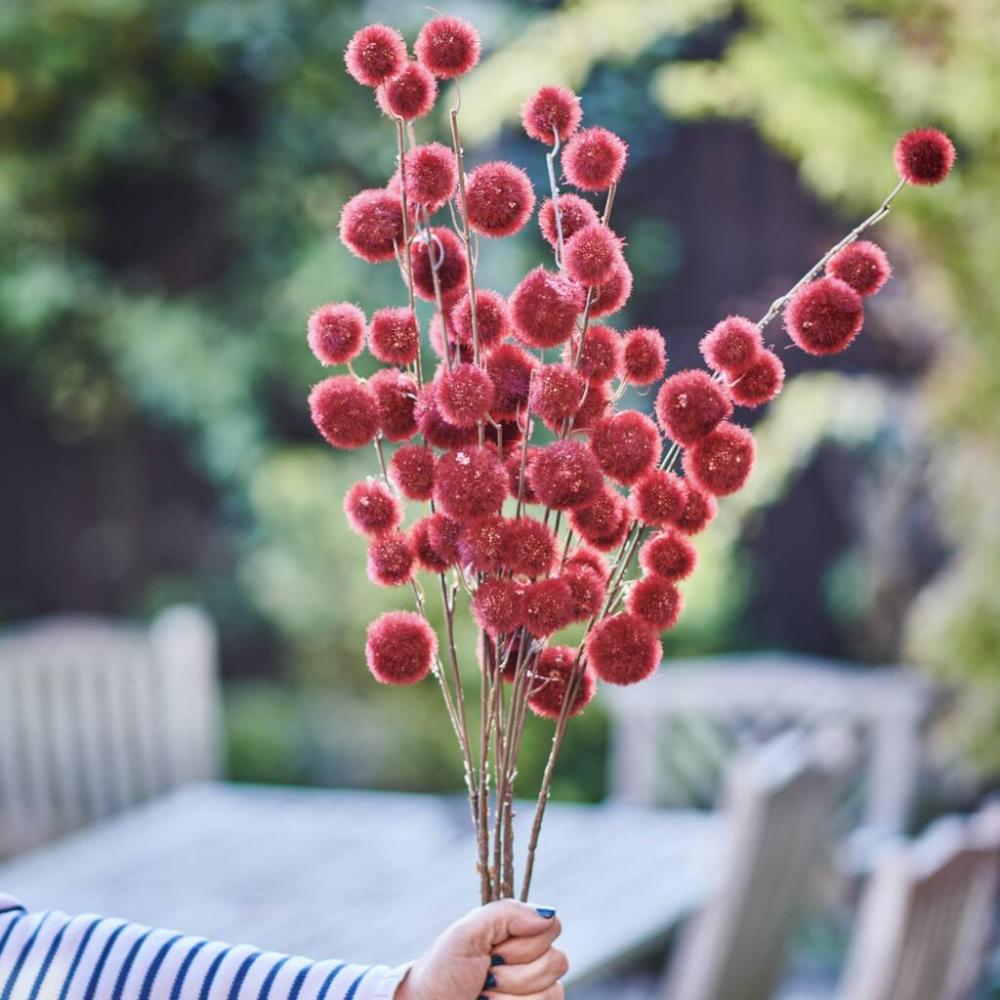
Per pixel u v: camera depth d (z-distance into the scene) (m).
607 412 1.04
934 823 4.69
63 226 5.91
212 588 6.11
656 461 1.02
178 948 1.08
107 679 3.71
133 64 5.80
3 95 5.73
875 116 3.30
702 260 5.80
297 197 5.89
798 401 3.95
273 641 6.02
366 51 1.01
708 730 3.87
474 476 0.97
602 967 2.29
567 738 4.98
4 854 3.75
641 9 3.61
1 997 1.09
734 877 2.39
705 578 5.35
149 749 3.70
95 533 6.31
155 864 2.75
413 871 2.68
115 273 6.04
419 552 1.05
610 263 0.98
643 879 2.65
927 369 4.75
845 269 1.04
